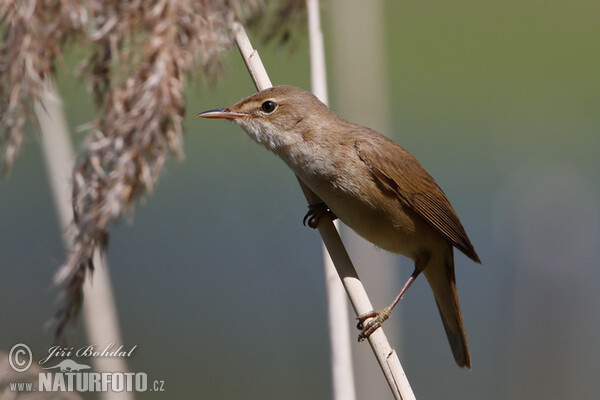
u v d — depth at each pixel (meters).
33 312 13.12
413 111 19.53
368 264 8.64
